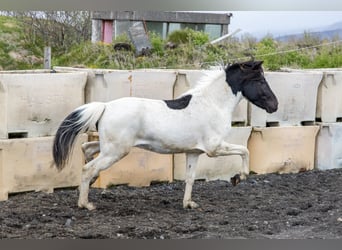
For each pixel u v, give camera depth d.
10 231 6.84
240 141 9.80
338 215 7.82
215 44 16.73
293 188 9.41
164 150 7.81
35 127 8.45
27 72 9.23
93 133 8.78
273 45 16.61
